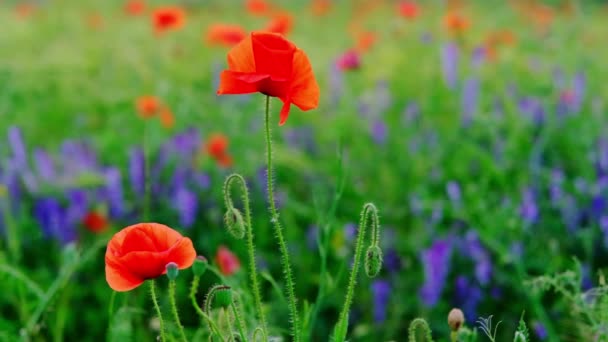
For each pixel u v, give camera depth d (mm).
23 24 6727
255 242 2490
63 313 1938
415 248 2346
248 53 1460
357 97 3770
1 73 4266
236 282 1712
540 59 4391
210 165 2934
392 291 2184
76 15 7031
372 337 2076
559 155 2973
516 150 2883
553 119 3029
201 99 3846
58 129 3629
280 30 2867
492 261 2207
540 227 2336
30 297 1994
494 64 4176
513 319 2055
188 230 2562
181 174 2727
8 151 3121
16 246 2178
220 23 7012
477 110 3111
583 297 1679
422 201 2471
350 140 3332
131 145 3166
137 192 2676
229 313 1546
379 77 4051
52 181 2697
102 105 3949
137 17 7434
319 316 2186
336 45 6109
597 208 2348
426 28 5238
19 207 2467
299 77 1453
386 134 3131
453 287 2223
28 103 3865
